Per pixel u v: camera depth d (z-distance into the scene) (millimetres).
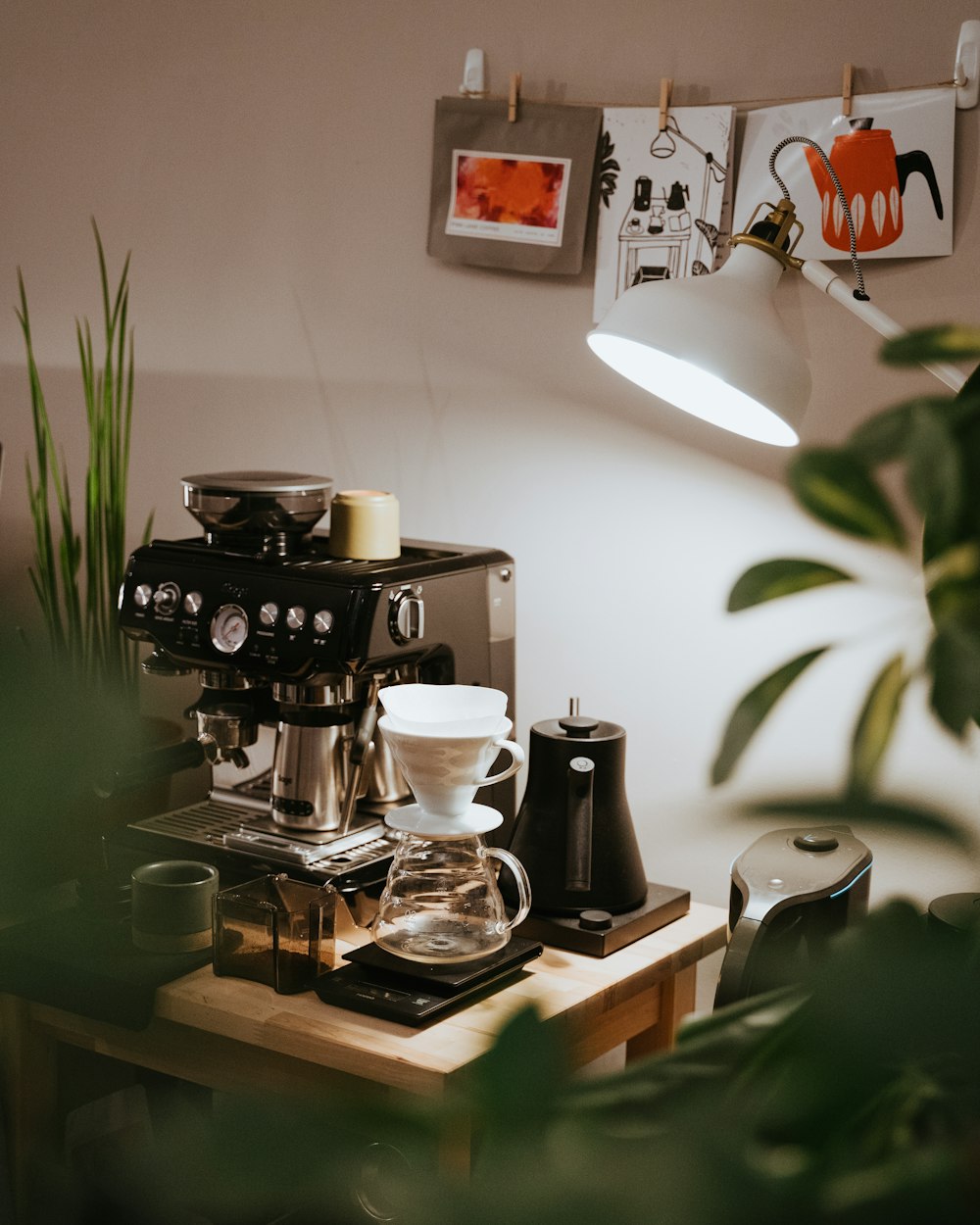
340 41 2072
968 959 273
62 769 249
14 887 244
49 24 2342
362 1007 1435
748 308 1313
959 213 1660
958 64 1632
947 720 308
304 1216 256
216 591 1682
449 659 1759
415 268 2059
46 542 2189
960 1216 233
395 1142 246
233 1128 241
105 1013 1498
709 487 1868
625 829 1688
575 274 1917
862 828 300
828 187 1715
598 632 1979
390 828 1680
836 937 288
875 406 1733
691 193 1812
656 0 1822
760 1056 280
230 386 2258
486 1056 244
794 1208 235
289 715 1718
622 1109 254
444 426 2068
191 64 2213
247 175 2189
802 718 1815
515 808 1978
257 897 1560
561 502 1986
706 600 1888
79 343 2203
